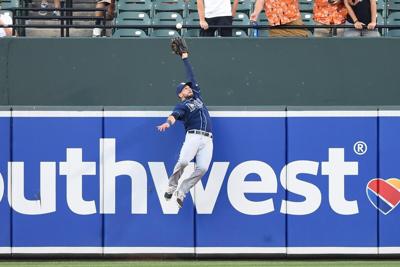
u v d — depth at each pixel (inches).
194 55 1779.0
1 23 1955.0
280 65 1775.3
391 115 1686.8
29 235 1710.1
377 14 2018.9
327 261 1684.3
